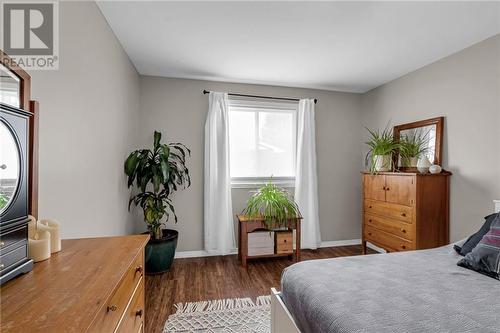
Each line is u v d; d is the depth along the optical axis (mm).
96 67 1852
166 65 2988
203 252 3459
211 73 3234
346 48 2574
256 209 3285
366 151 3953
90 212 1751
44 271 844
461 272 1474
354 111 4031
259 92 3660
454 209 2639
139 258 1170
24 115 818
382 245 3084
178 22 2104
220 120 3387
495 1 1827
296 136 3814
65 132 1423
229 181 3461
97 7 1869
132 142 2922
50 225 1034
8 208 750
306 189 3727
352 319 1021
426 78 2982
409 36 2332
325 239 3936
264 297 2342
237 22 2113
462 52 2584
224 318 2006
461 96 2588
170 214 3361
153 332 1839
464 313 1045
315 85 3707
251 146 3721
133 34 2285
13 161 773
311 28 2201
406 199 2717
